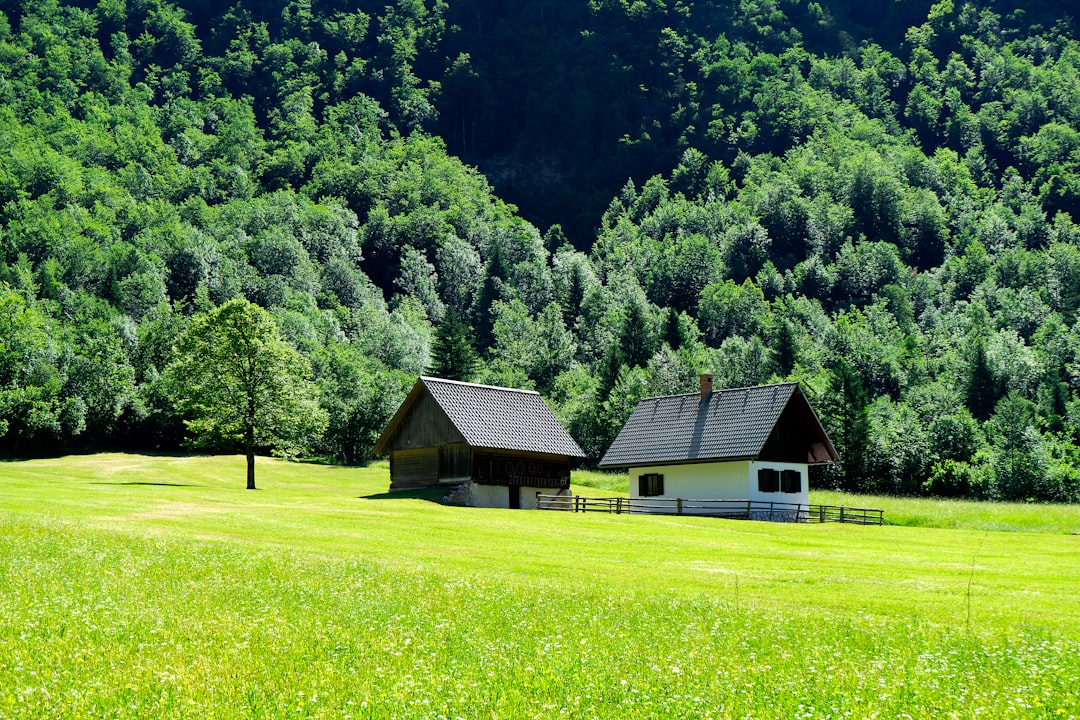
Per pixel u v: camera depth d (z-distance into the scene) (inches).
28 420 4522.6
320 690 622.2
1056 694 660.1
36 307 5802.2
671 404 2994.6
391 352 6166.3
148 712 563.8
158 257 7091.5
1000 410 4790.8
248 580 1025.5
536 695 626.8
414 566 1232.8
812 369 5846.5
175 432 4928.6
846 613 1032.8
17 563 1010.1
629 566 1385.3
